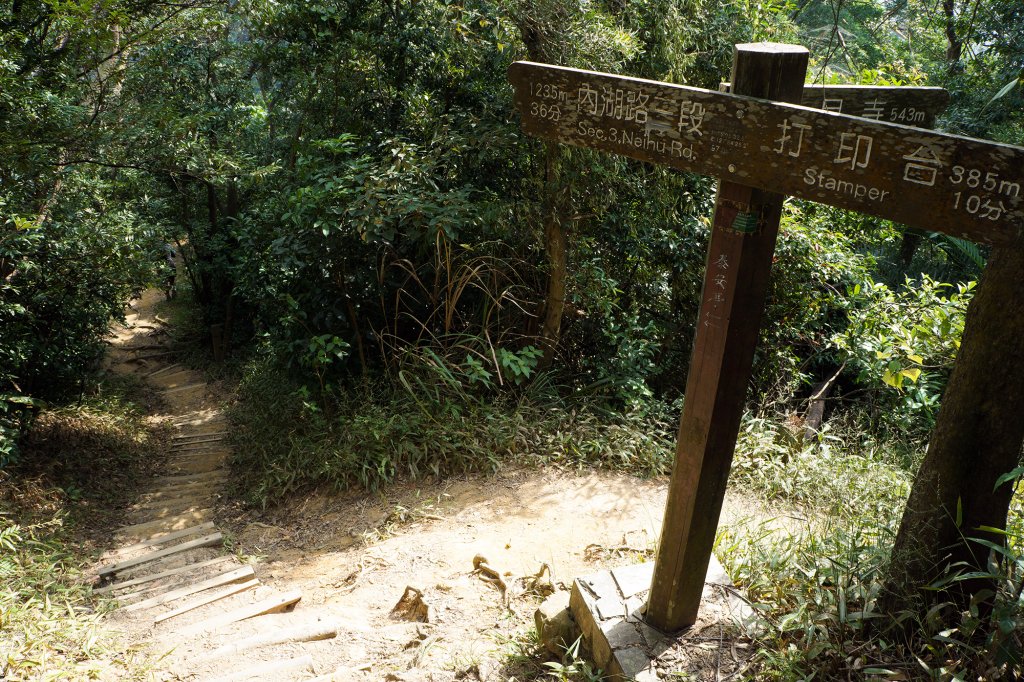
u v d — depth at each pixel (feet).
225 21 31.55
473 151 22.71
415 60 24.80
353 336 23.82
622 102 8.48
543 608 11.28
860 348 23.48
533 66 9.25
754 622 9.85
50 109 22.54
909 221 6.52
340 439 21.08
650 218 24.13
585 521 16.31
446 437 19.69
